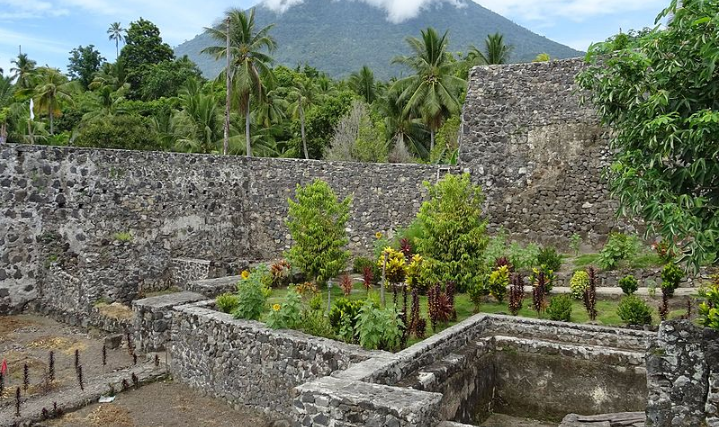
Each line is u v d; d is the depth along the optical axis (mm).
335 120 35000
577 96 16234
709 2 5727
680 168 6133
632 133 6574
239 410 9203
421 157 35750
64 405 8602
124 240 15055
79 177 14352
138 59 52750
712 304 7750
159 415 8828
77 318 13016
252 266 16547
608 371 8766
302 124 34500
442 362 8188
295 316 9266
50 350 11289
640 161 6496
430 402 5805
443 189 12023
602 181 15914
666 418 6250
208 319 9852
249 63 27250
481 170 17250
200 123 34312
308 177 18594
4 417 8031
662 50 6301
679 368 6262
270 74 27891
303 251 13766
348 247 18250
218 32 27219
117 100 41938
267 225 18609
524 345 9461
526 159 16828
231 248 18094
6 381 9531
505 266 12445
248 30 27359
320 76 57688
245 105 27391
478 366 8977
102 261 14555
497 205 17062
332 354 8133
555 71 16562
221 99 40031
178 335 10328
